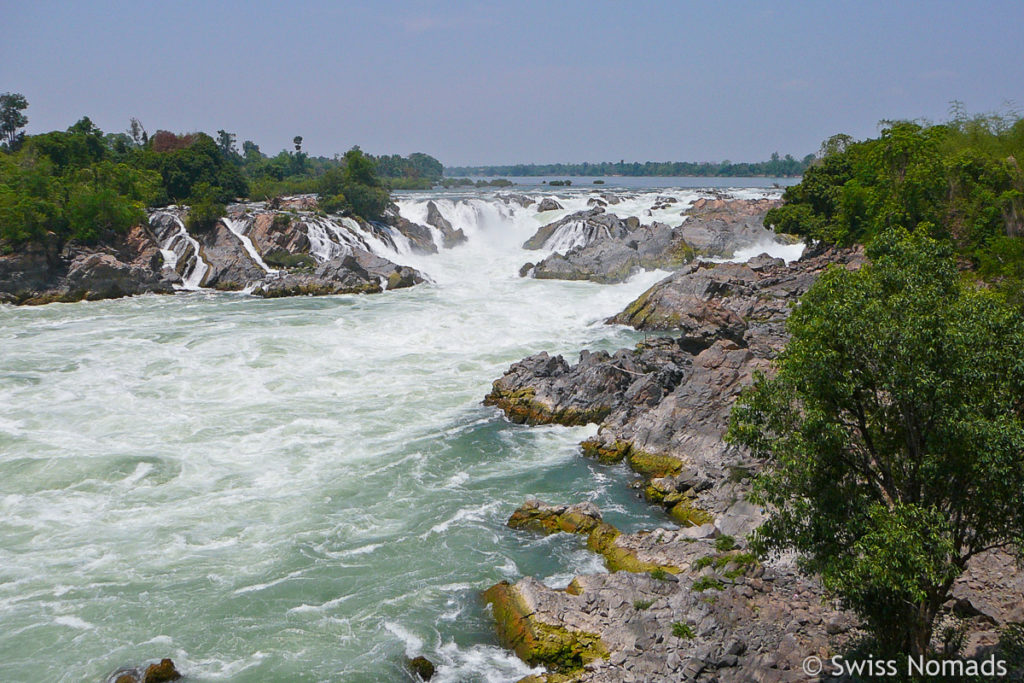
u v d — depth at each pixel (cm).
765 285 7312
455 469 4169
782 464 2292
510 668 2606
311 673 2583
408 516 3659
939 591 2106
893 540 1902
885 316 2062
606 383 4812
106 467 4134
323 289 8838
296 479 4044
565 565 3231
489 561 3266
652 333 6750
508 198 13625
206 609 2938
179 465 4197
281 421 4838
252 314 7725
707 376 4472
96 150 13162
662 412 4344
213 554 3328
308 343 6462
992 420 2002
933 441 2011
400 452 4375
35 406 5069
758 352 5553
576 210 12388
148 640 2759
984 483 1973
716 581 2886
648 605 2777
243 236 10181
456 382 5541
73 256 8944
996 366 2030
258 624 2852
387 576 3161
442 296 8550
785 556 2997
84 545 3397
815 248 8912
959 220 7525
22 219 8669
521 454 4356
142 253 9581
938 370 2009
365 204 11525
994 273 6400
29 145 11988
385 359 6078
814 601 2759
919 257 2244
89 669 2606
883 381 2066
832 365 2111
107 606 2958
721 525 3353
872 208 8412
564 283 9206
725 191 16762
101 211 9400
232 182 12500
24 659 2653
